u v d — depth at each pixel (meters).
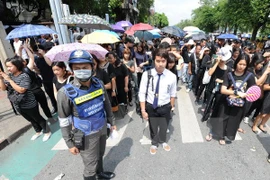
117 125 3.80
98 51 2.88
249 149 2.94
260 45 11.88
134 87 5.34
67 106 1.62
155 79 2.44
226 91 2.65
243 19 15.75
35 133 3.56
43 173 2.55
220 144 3.07
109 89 3.43
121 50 8.12
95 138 1.82
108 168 2.61
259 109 3.64
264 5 13.81
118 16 24.09
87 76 1.51
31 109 3.01
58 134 3.48
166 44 3.97
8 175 2.53
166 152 2.91
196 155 2.82
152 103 2.55
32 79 3.40
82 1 13.70
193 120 3.93
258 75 3.25
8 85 2.85
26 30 4.14
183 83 6.84
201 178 2.40
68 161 2.76
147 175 2.47
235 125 2.83
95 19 4.30
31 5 14.62
